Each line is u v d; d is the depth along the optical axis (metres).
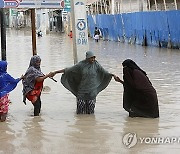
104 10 49.22
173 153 6.14
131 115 8.35
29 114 8.80
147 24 29.91
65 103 9.95
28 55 23.56
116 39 38.47
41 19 65.69
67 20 56.16
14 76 14.68
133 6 40.62
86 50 8.92
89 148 6.39
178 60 19.59
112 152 6.19
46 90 11.72
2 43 10.48
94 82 8.60
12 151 6.31
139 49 27.66
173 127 7.57
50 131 7.42
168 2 34.16
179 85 12.41
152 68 16.70
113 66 17.88
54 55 23.53
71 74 8.51
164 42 27.41
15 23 92.94
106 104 9.75
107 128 7.55
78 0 8.78
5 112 8.20
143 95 8.22
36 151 6.29
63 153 6.17
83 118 8.36
